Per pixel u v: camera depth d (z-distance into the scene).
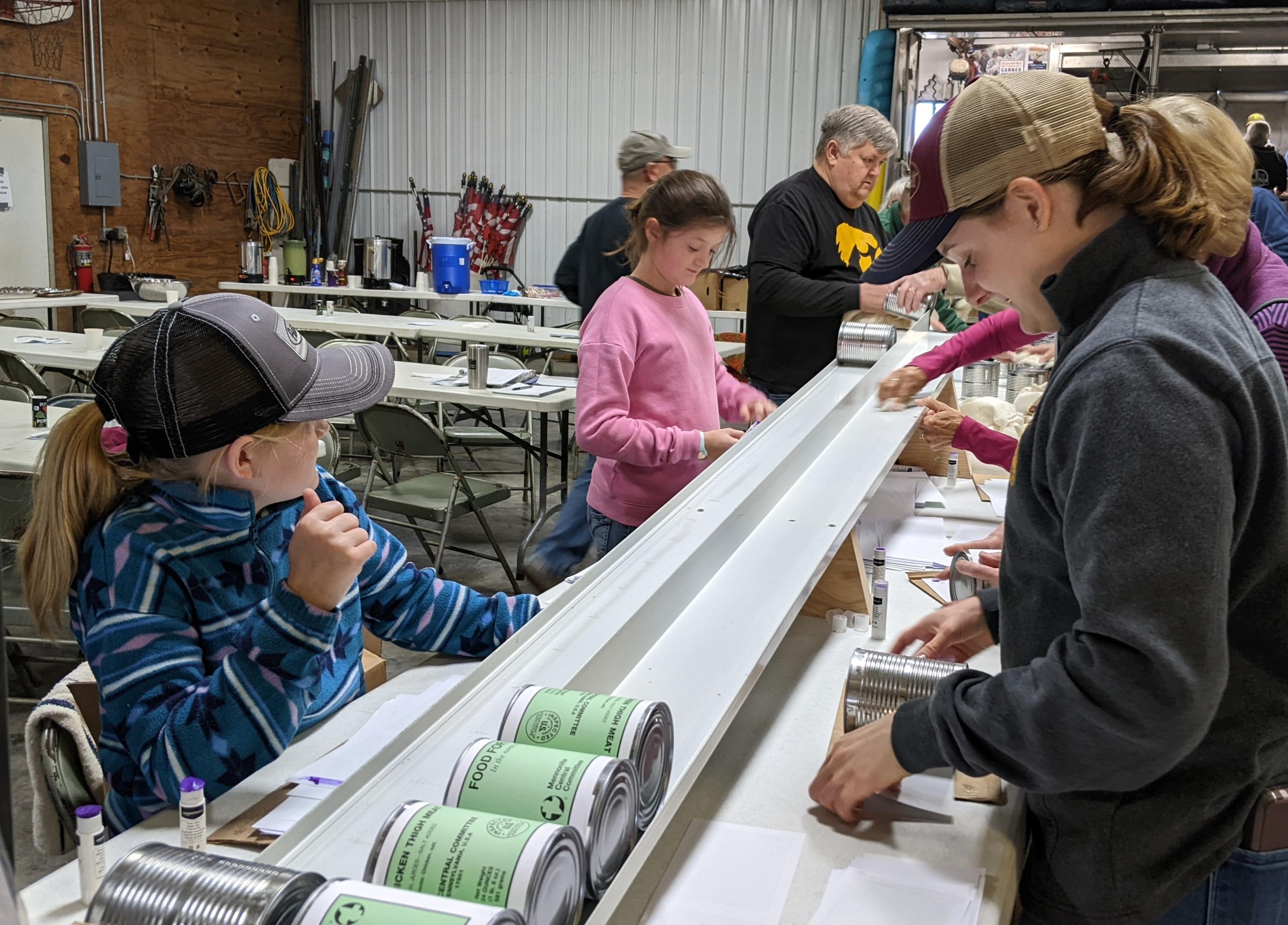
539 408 4.08
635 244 2.33
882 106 7.43
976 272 0.97
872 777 1.03
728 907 0.95
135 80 8.32
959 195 0.91
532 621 1.01
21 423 3.34
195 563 1.16
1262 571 0.87
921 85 7.07
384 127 9.62
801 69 8.36
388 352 1.29
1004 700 0.88
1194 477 0.77
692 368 2.31
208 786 1.05
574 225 9.25
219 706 1.04
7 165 7.52
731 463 1.53
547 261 9.40
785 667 1.44
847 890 0.97
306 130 9.76
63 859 1.87
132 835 1.03
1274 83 6.66
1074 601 0.93
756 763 1.20
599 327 2.24
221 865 0.65
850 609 1.58
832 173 3.08
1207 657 0.78
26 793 2.25
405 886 0.66
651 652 1.06
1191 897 1.01
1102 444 0.80
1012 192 0.89
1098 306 0.90
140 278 7.98
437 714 0.88
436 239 8.36
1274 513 0.85
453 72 9.32
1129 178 0.85
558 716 0.82
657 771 0.83
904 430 1.88
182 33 8.62
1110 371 0.80
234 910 0.62
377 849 0.68
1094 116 0.88
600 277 3.12
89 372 5.14
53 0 7.60
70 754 1.32
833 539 1.35
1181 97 0.94
